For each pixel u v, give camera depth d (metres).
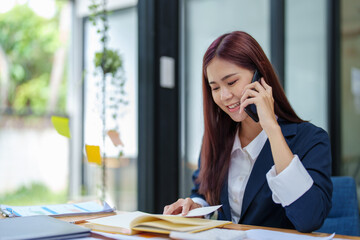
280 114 1.21
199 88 2.24
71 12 3.33
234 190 1.22
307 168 1.04
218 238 0.77
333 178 1.47
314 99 2.94
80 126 3.15
